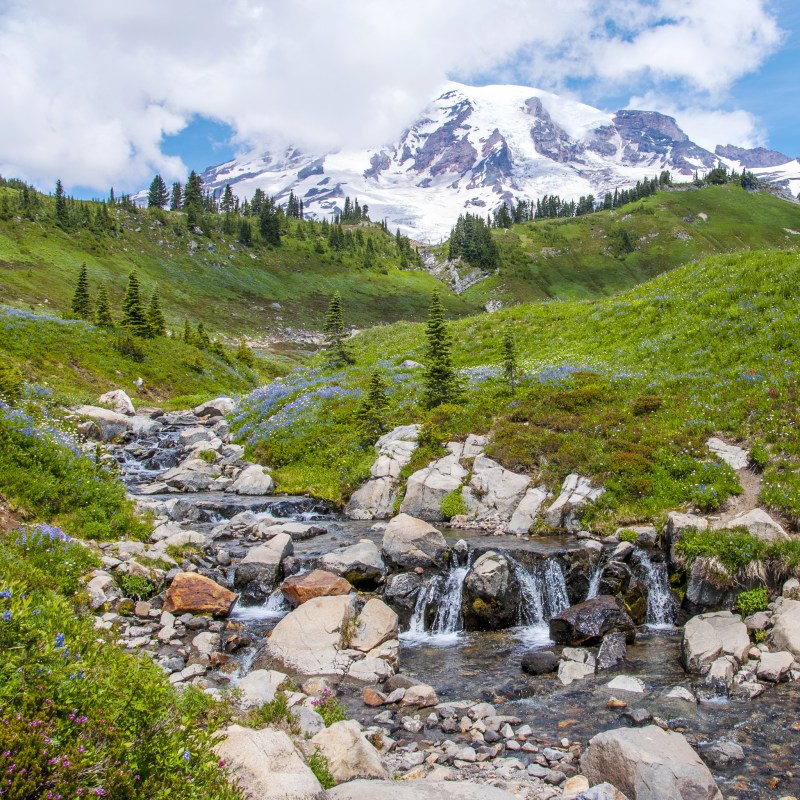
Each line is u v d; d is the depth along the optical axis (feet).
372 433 91.25
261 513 75.41
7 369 98.12
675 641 42.88
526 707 33.81
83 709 17.67
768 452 60.85
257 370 287.07
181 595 46.19
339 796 20.61
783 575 44.91
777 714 31.17
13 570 38.29
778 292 91.66
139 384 177.06
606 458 67.87
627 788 24.03
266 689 32.27
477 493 71.77
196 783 17.47
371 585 52.85
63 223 610.24
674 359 89.61
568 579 51.57
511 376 95.40
